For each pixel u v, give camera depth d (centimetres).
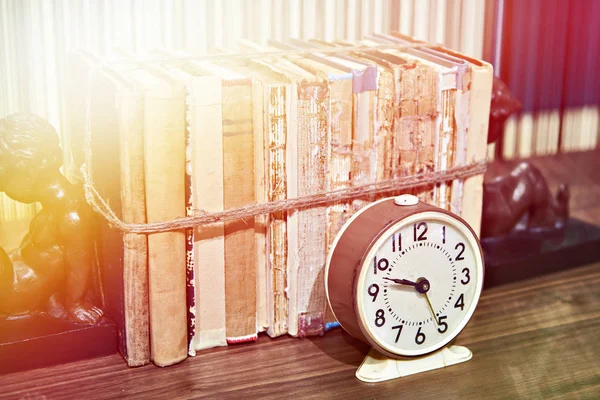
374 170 104
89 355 102
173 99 96
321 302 105
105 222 102
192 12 115
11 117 98
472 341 106
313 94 100
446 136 105
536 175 122
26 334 100
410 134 104
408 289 99
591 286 116
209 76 98
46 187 100
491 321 109
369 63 103
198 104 98
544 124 157
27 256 101
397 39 113
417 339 100
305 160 101
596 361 103
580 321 109
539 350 104
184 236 100
